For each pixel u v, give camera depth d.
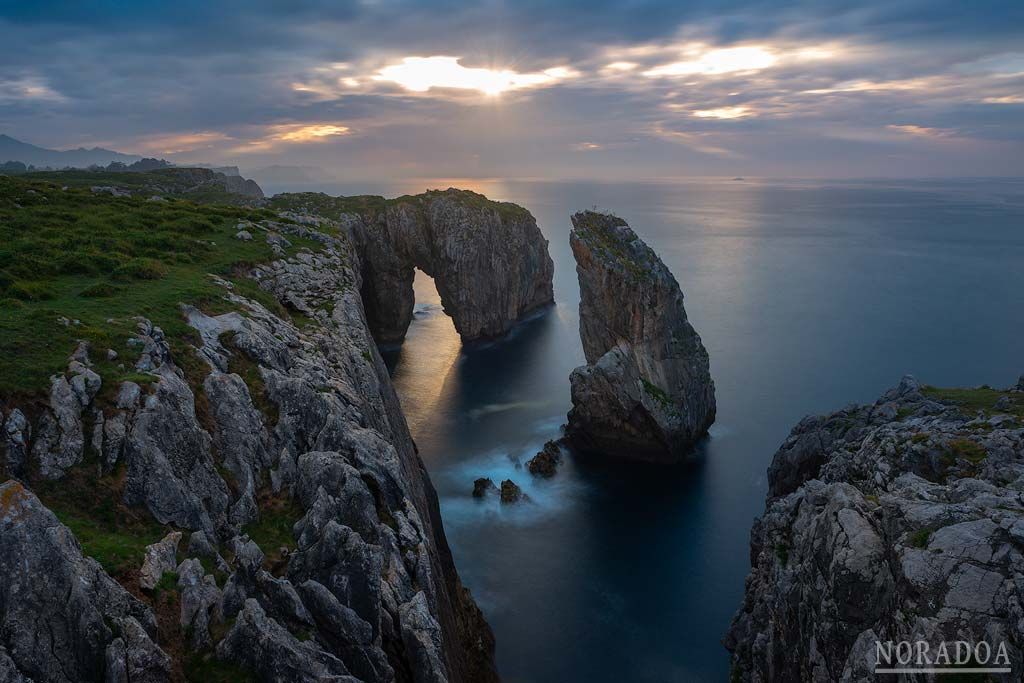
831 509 29.97
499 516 62.28
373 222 120.56
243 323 34.34
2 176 69.69
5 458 20.09
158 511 21.52
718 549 57.53
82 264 38.56
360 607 20.84
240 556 20.53
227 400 26.77
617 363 73.00
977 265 198.12
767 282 174.75
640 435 73.38
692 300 153.62
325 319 46.09
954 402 46.28
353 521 23.95
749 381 98.62
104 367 25.22
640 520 61.78
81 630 15.74
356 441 27.94
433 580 28.02
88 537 19.34
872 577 26.03
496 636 46.69
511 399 94.44
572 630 47.53
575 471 71.56
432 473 71.00
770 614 34.81
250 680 17.73
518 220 142.88
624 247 78.69
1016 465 31.08
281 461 26.34
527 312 149.50
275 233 63.09
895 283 171.00
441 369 108.88
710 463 72.94
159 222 56.62
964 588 22.28
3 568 15.41
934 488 28.75
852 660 24.67
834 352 112.19
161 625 18.06
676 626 48.09
